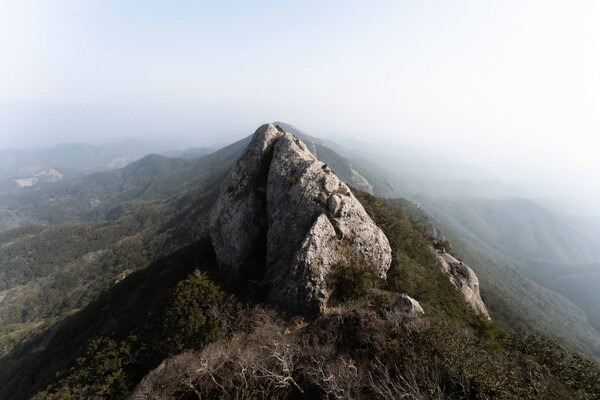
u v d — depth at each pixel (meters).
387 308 21.95
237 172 36.06
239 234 32.22
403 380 14.57
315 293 23.78
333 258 25.69
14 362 64.75
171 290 28.17
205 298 26.19
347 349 19.06
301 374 18.34
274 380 17.89
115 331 29.45
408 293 29.42
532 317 115.56
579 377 16.70
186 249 47.19
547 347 20.03
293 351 19.34
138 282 45.12
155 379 21.17
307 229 27.97
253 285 29.06
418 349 16.58
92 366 24.94
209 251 38.59
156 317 26.77
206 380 19.59
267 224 32.81
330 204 28.75
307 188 30.02
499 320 64.69
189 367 20.62
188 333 23.48
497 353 17.38
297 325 22.98
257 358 19.55
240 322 24.28
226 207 34.34
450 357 15.48
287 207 30.12
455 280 45.06
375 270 28.17
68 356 35.53
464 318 28.12
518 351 18.97
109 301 45.66
